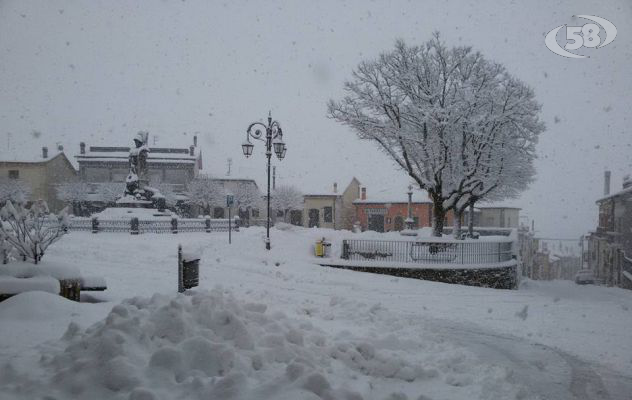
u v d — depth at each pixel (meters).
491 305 11.11
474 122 21.94
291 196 53.12
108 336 4.35
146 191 31.12
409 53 23.97
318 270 17.09
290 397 3.82
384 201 52.88
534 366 6.16
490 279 18.58
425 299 11.77
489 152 23.28
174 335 4.67
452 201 23.62
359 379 4.86
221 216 54.19
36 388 3.96
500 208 55.84
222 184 55.91
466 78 24.38
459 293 13.17
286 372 4.23
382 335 6.46
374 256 19.20
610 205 35.91
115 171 56.41
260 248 20.84
